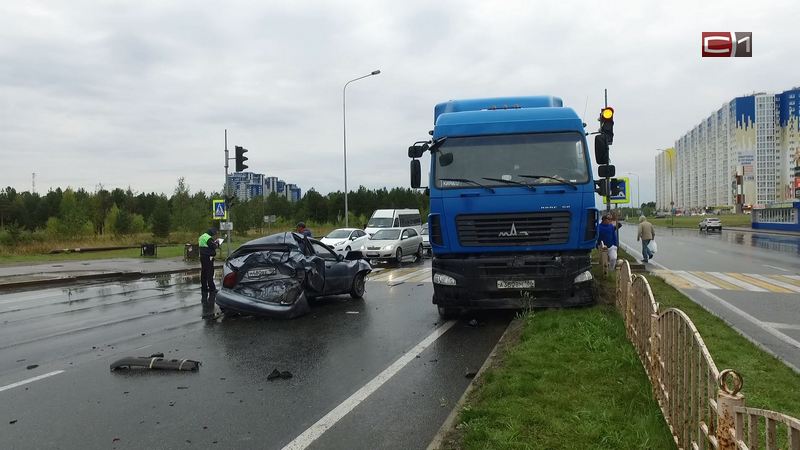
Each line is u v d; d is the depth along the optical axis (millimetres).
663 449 3668
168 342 8039
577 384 5020
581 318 7625
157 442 4352
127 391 5668
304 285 10367
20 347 7875
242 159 22500
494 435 3900
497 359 6184
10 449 4250
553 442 3809
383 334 8320
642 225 20641
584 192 8453
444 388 5590
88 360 7035
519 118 8820
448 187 8695
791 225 52344
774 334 7930
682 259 22500
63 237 39688
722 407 2766
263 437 4418
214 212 25719
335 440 4324
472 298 8586
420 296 12570
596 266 15844
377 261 23938
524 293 8469
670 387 3941
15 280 16875
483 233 8578
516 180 8578
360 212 72562
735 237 44688
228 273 9945
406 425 4609
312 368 6465
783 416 2258
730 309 10008
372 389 5602
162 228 45312
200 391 5633
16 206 58469
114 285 16469
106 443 4344
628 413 4301
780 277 15375
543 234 8477
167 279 18328
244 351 7383
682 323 3684
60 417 4926
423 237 29531
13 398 5488
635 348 6129
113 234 45562
